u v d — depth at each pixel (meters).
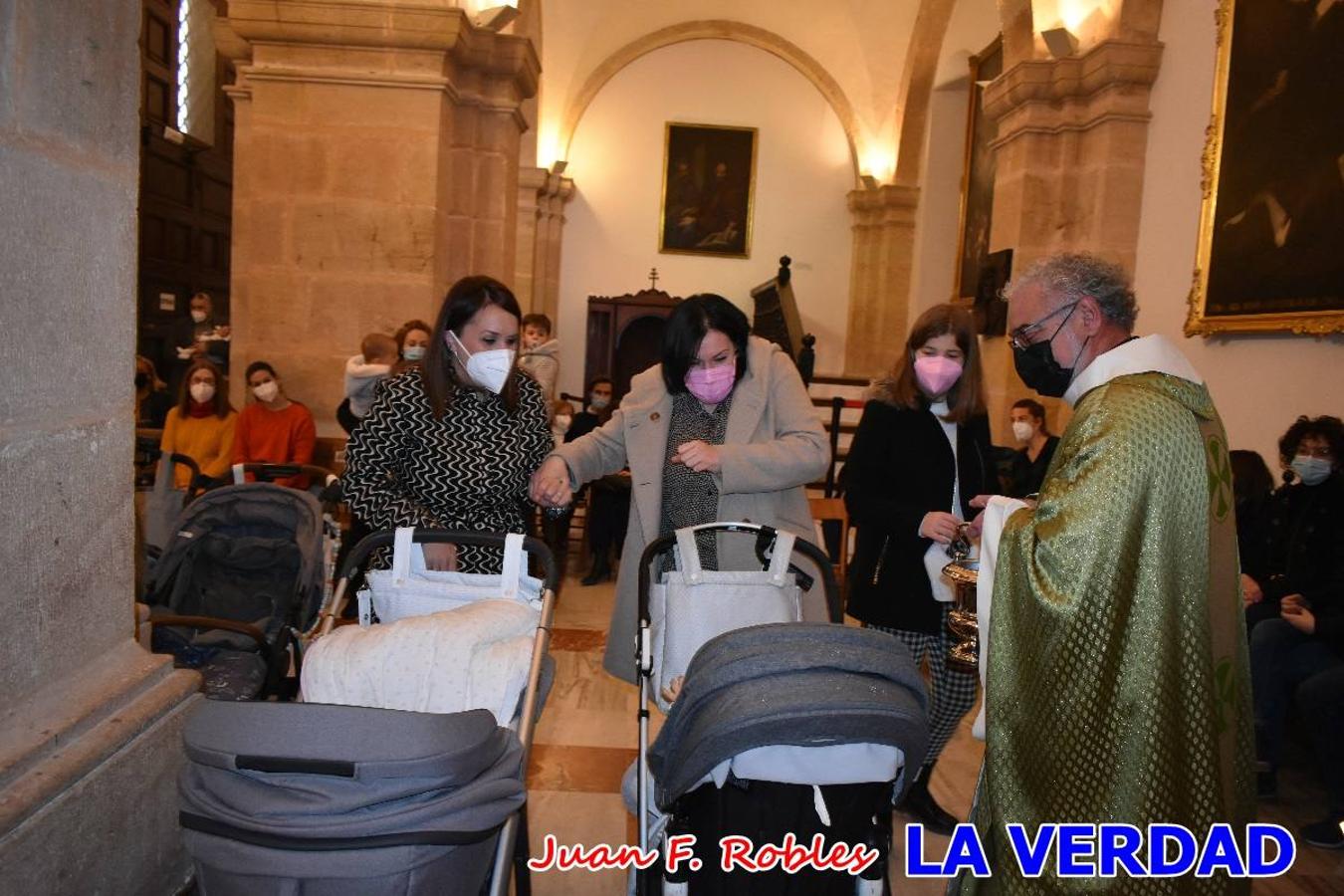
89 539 1.79
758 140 12.63
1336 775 2.99
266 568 2.90
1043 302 1.81
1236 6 4.88
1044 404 6.79
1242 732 1.66
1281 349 4.57
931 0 10.53
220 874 1.37
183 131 10.62
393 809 1.36
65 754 1.65
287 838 1.32
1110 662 1.57
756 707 1.53
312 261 5.90
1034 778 1.66
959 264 10.08
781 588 2.14
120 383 1.88
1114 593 1.57
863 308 12.35
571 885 2.47
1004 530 1.76
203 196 10.98
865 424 2.77
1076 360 1.82
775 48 12.34
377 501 2.24
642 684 1.99
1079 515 1.59
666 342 2.40
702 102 12.61
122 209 1.85
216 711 1.38
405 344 4.55
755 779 1.61
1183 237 5.50
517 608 1.91
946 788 3.20
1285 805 3.27
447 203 6.17
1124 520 1.57
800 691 1.54
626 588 2.49
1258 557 3.60
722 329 2.38
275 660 2.46
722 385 2.39
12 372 1.54
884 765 1.61
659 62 12.54
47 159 1.61
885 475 2.70
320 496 3.16
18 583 1.58
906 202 11.86
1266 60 4.65
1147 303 5.82
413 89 5.83
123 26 1.83
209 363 5.18
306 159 5.85
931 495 2.64
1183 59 5.59
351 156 5.86
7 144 1.50
